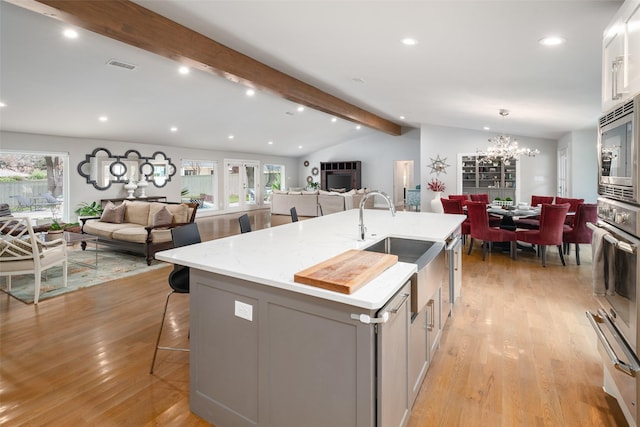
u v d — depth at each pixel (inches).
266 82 197.8
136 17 127.0
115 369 89.0
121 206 250.2
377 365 52.7
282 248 84.1
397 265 67.7
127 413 72.6
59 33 152.9
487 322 115.5
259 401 63.6
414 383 72.1
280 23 120.6
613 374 68.9
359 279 55.2
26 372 87.4
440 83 170.4
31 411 72.7
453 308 127.1
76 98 225.8
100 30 120.3
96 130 298.2
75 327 113.7
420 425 68.4
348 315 53.0
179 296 143.9
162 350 98.9
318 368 56.7
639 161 54.2
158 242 203.8
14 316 122.6
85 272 180.2
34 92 207.9
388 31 109.4
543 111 203.6
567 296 140.4
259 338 62.7
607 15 79.1
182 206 228.4
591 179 267.3
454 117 286.7
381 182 530.3
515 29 93.6
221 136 383.2
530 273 174.2
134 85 221.0
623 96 63.1
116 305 133.6
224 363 67.8
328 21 109.4
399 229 111.2
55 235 182.2
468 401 75.5
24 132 275.7
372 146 532.7
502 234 197.9
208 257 74.5
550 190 338.6
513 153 277.6
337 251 80.7
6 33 148.3
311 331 56.9
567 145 287.7
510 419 69.8
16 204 286.2
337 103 283.9
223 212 458.6
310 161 584.4
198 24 140.9
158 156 380.2
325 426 56.8
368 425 52.6
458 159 368.8
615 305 65.6
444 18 93.6
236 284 65.0
